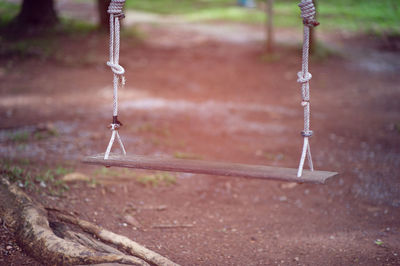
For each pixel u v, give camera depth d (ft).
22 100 40.60
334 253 15.53
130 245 14.39
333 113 41.22
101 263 12.26
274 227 18.52
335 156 28.30
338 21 90.53
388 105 44.34
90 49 62.64
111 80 51.42
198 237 17.20
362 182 23.71
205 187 23.07
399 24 87.92
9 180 17.47
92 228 15.24
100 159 12.19
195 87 50.90
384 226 18.37
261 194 22.57
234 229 18.21
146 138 30.27
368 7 101.24
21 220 14.33
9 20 73.41
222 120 37.22
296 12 100.17
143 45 69.15
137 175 23.00
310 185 23.52
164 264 13.61
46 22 71.31
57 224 15.05
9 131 29.96
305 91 11.48
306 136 11.46
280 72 59.62
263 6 108.47
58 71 53.67
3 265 12.71
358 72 61.93
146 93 46.62
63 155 25.31
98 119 35.06
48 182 19.33
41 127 30.68
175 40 74.13
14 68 53.26
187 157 26.81
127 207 19.16
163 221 18.48
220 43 73.00
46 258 12.85
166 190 22.02
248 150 29.25
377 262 14.62
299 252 15.85
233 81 54.60
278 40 75.56
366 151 29.35
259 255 15.69
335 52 70.33
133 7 106.52
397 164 26.53
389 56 70.90
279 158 27.84
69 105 39.63
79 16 85.30
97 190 20.20
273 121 37.73
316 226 18.62
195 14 99.96
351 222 18.98
